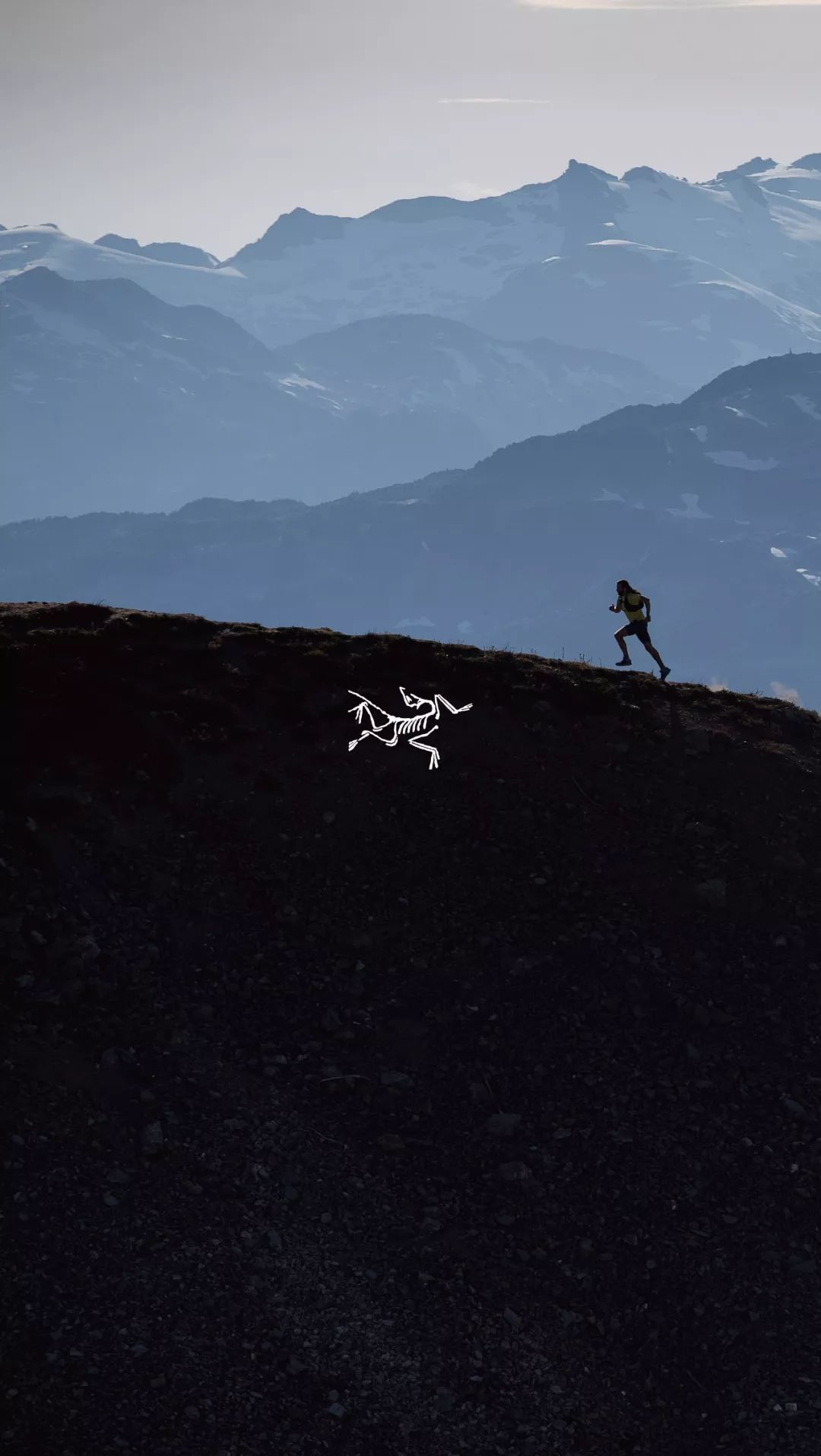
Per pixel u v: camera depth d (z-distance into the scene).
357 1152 21.19
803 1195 21.23
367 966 24.47
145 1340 17.59
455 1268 19.64
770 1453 17.62
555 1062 23.12
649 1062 23.33
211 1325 18.05
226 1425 16.83
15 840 24.55
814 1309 19.64
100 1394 16.77
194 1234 19.20
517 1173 21.11
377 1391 17.80
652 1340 19.08
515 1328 18.97
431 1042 23.22
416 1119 21.89
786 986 24.97
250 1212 19.80
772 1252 20.34
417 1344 18.52
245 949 24.31
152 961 23.48
